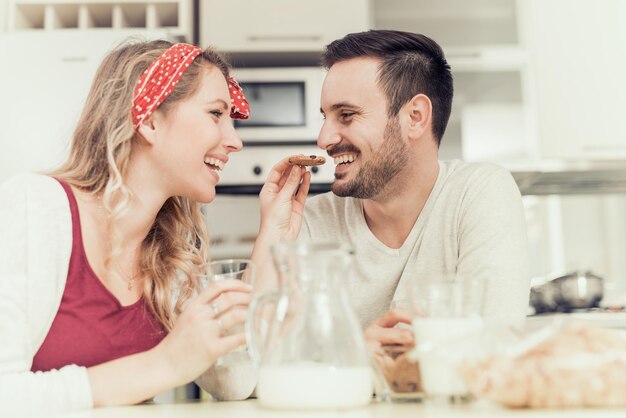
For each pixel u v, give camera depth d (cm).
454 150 295
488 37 294
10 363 93
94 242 117
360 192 145
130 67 119
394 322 84
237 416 67
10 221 104
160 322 123
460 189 146
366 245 153
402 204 149
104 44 240
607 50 284
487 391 65
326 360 71
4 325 95
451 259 144
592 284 248
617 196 314
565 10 286
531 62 284
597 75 283
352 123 144
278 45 269
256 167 259
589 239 313
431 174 149
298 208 143
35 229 105
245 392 106
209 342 86
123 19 265
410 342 77
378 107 143
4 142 235
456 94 296
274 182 143
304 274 72
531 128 282
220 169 126
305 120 261
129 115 117
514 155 294
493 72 289
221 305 87
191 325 87
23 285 100
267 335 74
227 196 266
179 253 129
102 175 120
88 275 113
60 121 236
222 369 106
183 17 254
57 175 121
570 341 66
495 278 131
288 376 70
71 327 110
